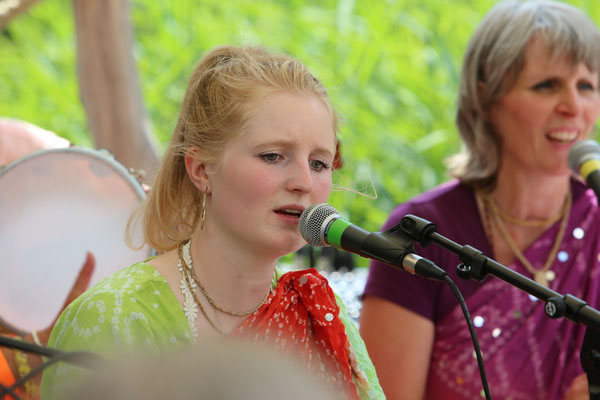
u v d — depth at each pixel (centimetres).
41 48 1395
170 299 358
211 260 362
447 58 1210
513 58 561
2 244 470
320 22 1288
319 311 378
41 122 1273
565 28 556
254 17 1325
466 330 549
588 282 578
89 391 130
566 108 557
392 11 1273
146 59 1259
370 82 1212
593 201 589
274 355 136
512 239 576
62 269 468
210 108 360
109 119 845
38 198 478
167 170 385
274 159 350
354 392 381
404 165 1131
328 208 337
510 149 574
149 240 389
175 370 129
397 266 323
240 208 349
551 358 553
